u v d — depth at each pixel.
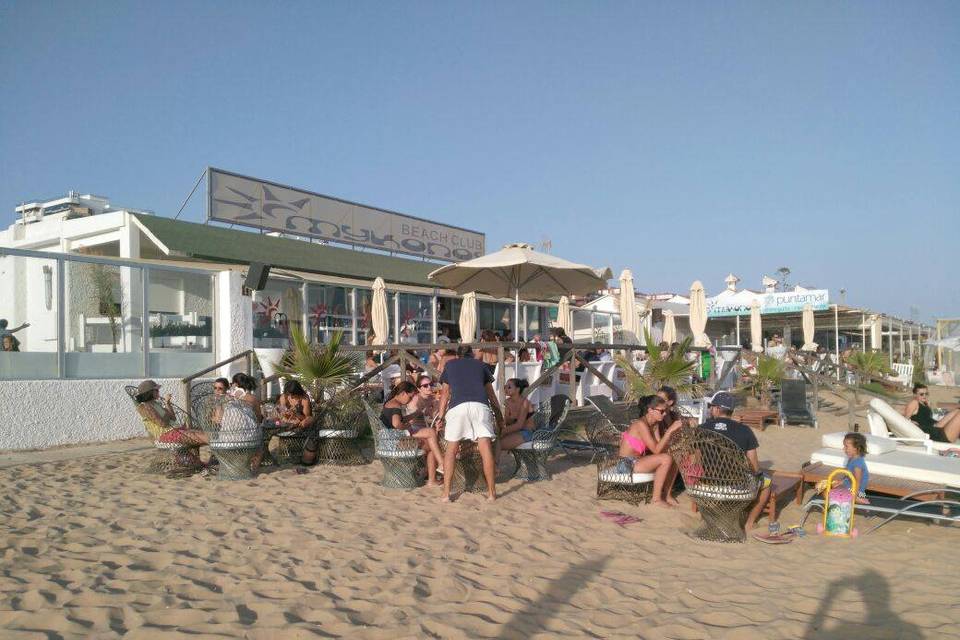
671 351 11.88
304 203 20.47
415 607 4.21
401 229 23.98
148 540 5.50
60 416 10.44
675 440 6.14
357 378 9.80
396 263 20.66
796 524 6.54
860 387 16.53
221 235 16.03
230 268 14.67
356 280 17.16
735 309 27.09
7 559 4.96
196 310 12.57
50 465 8.85
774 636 3.94
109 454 9.74
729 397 6.47
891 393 17.19
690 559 5.38
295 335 9.48
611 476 7.04
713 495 5.79
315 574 4.75
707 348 14.87
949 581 4.91
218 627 3.82
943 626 4.09
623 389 14.03
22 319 10.13
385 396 11.01
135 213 14.92
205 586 4.48
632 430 7.23
